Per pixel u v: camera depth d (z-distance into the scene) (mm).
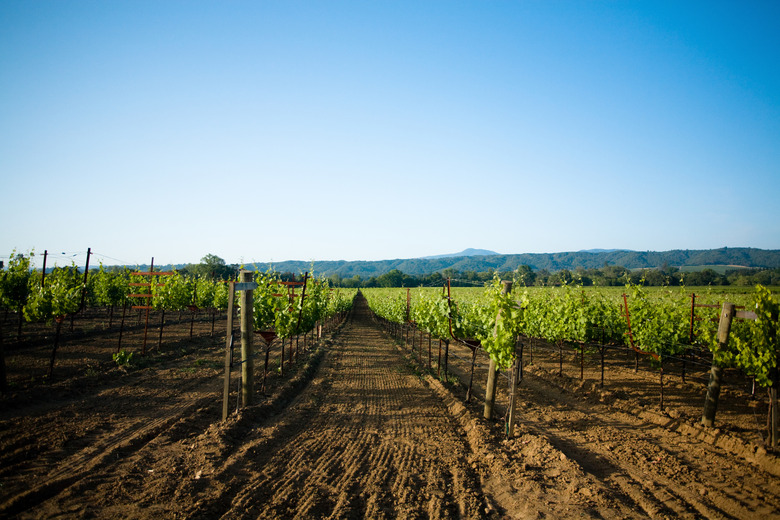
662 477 6609
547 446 7480
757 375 7801
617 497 5809
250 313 9484
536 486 6043
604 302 16656
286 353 18719
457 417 9891
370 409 10391
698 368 15672
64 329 20297
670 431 9023
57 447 6930
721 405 10625
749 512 5500
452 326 12570
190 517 4809
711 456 7543
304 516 5051
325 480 6180
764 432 8484
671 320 13617
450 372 15852
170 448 7102
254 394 10945
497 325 9227
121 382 11758
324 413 9875
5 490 5277
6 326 20453
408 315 21016
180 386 11641
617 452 7746
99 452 6828
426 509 5449
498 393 12680
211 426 8141
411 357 19578
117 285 20922
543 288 19453
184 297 19344
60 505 4996
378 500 5621
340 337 28234
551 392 12883
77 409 9117
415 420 9594
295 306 14211
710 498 5914
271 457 6926
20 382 10492
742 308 9422
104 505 5051
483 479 6488
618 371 15258
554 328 14461
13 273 15812
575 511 5355
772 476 6664
